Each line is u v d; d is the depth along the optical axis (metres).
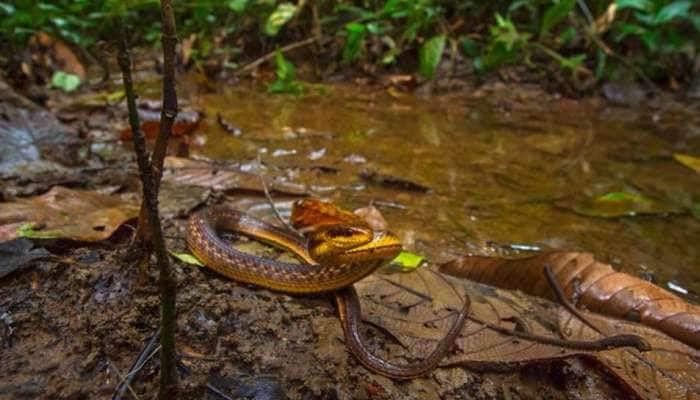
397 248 0.34
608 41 1.04
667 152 0.67
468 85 0.97
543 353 0.34
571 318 0.37
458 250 0.44
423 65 0.93
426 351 0.34
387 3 0.98
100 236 0.39
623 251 0.45
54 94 0.76
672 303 0.37
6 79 0.69
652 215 0.51
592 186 0.56
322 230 0.34
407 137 0.68
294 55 1.06
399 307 0.37
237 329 0.34
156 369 0.31
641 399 0.32
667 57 1.02
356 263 0.35
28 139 0.53
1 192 0.42
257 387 0.31
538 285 0.40
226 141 0.62
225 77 0.97
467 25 1.10
